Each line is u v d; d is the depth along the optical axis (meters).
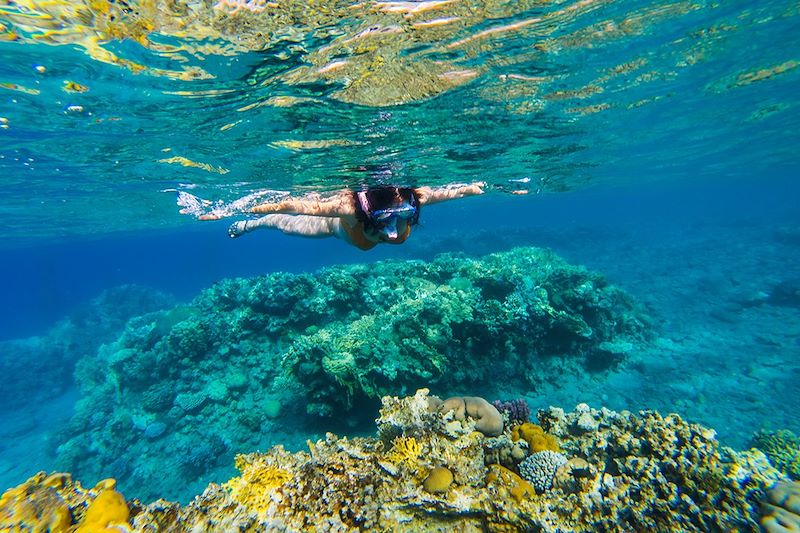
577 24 6.06
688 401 11.05
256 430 11.32
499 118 8.60
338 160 8.73
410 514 3.87
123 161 9.32
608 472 4.38
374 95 6.32
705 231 45.34
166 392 13.49
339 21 4.64
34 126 7.05
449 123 8.02
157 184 11.86
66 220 22.69
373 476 4.05
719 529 3.39
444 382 10.78
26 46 4.69
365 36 4.98
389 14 4.71
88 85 5.63
